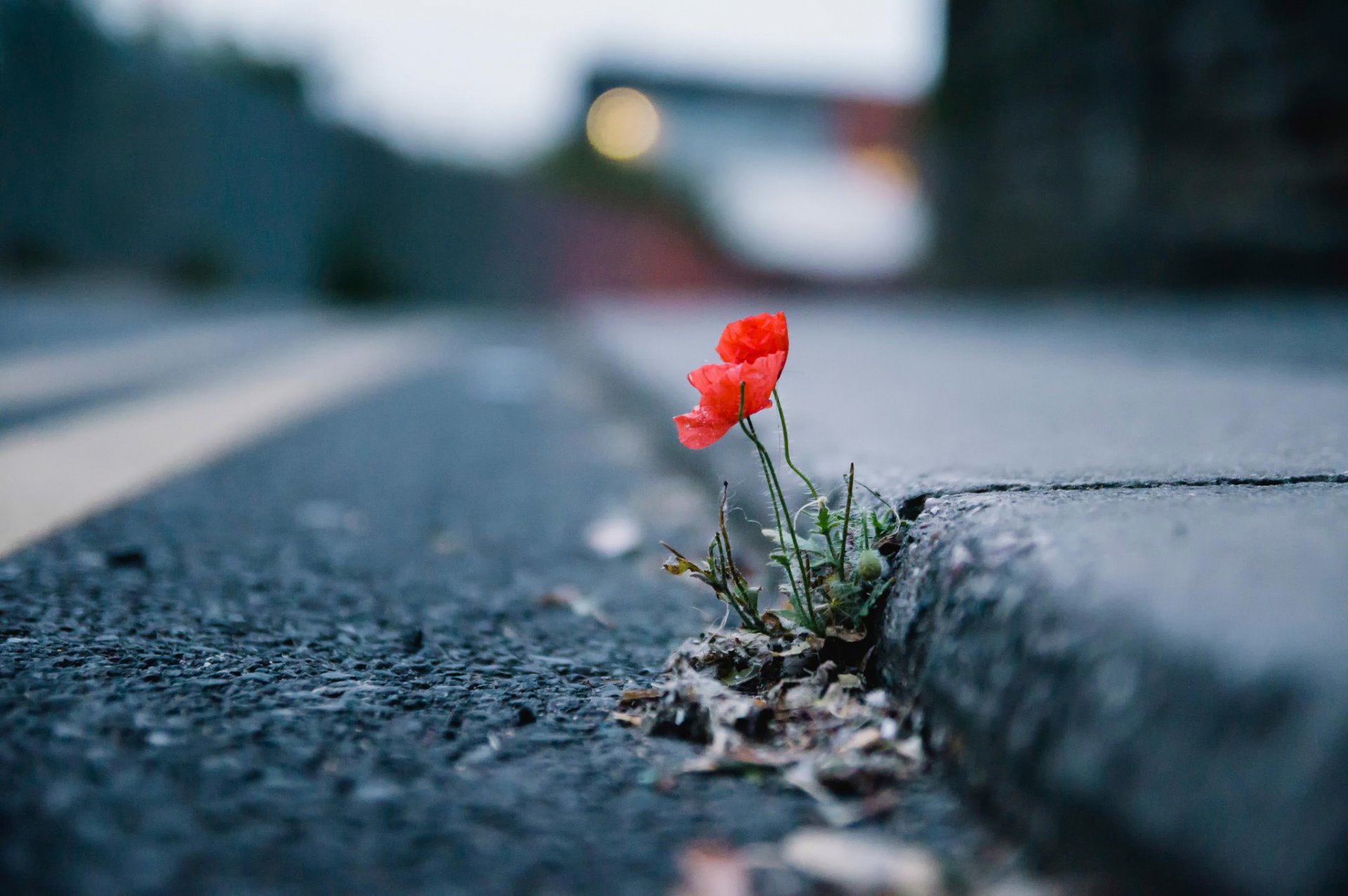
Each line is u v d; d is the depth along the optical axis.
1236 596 0.79
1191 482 1.04
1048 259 7.28
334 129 8.42
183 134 6.69
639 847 0.82
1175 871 0.75
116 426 2.16
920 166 9.09
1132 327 3.72
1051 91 7.21
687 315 5.89
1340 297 5.03
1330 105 5.12
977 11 8.12
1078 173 6.94
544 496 1.67
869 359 2.70
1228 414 1.46
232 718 0.92
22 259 5.68
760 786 0.87
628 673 1.03
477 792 0.86
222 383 3.00
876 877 0.80
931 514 0.98
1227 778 0.74
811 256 12.35
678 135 13.47
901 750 0.88
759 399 0.93
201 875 0.79
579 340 4.62
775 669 0.97
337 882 0.79
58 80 5.68
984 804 0.83
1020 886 0.79
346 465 1.86
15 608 1.08
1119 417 1.45
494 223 10.09
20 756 0.86
